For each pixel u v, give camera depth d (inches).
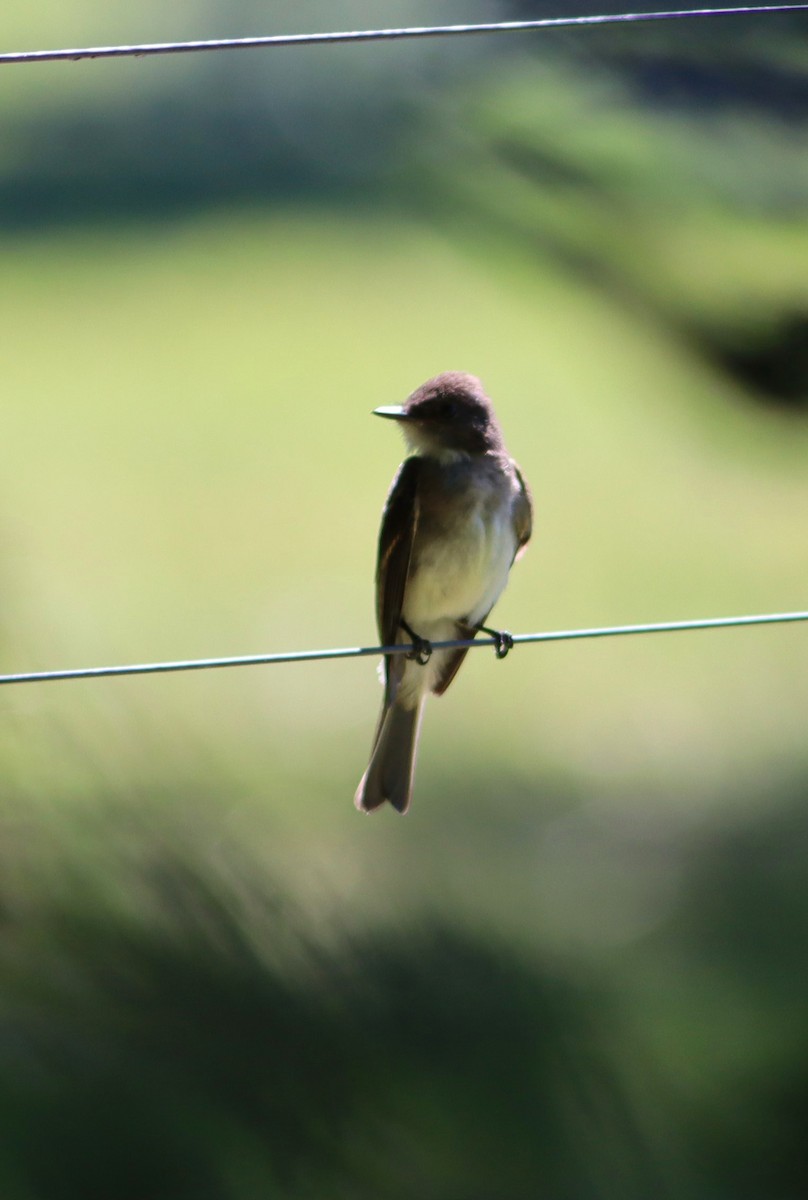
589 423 1021.8
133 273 1365.7
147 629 809.5
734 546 880.9
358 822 568.4
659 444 981.2
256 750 660.1
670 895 347.6
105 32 1099.9
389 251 1359.5
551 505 931.3
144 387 1162.6
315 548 916.0
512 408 1061.1
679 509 909.2
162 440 1072.8
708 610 829.2
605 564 871.7
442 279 1284.4
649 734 702.5
